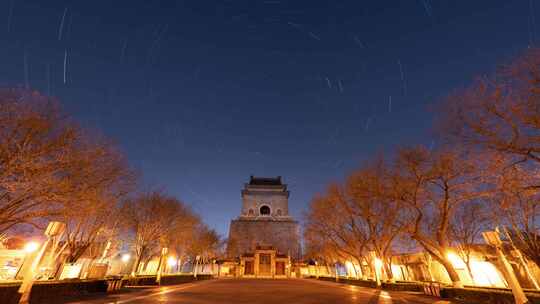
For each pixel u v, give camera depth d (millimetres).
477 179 18688
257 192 87500
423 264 32812
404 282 26047
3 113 13414
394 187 23469
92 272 23969
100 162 17172
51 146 14625
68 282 17281
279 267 67625
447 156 20000
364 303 16625
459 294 18031
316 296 20656
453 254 28703
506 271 13203
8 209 14359
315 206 38562
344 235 36344
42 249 12711
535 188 14375
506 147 14188
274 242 76688
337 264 53438
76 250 24875
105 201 18812
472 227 27859
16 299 12266
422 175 21797
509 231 24125
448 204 21625
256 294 21891
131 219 32438
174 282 34250
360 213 30891
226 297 19375
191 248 50719
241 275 66750
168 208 36094
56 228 13031
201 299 17922
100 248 32531
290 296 20547
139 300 16562
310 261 69375
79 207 16531
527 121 13164
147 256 43562
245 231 78000
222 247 73188
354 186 28297
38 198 14602
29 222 16969
